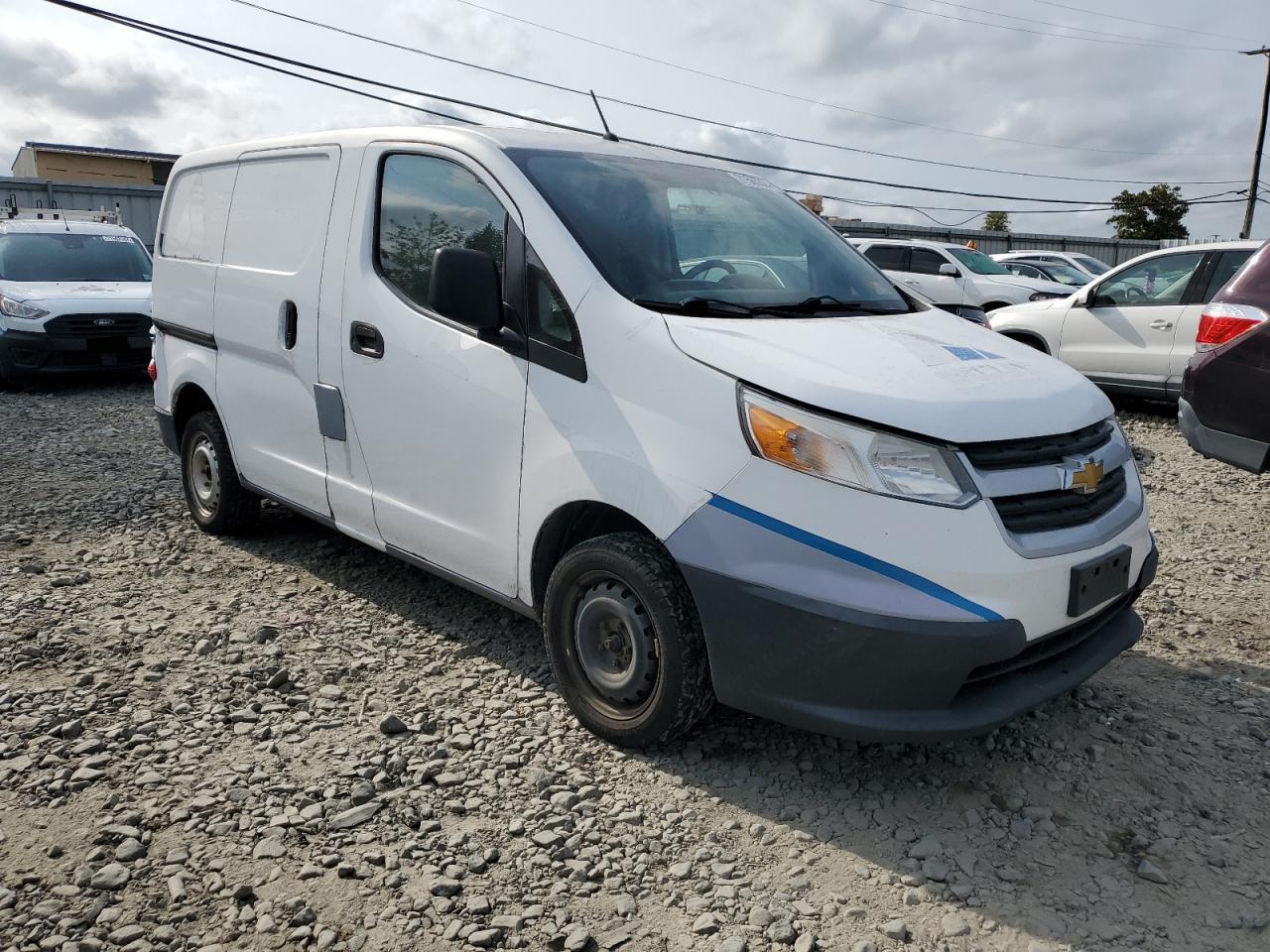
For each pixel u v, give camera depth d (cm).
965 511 289
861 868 288
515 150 385
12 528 579
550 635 361
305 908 265
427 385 393
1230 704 390
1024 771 341
